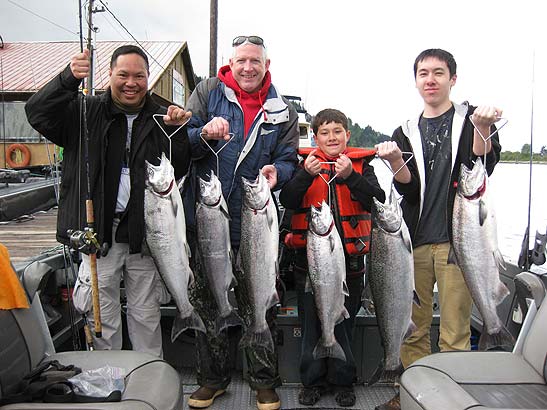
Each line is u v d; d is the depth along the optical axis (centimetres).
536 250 309
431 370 257
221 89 330
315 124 328
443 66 310
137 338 329
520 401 235
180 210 302
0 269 245
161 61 1770
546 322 262
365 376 366
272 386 327
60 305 364
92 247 291
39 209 689
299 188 312
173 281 302
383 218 302
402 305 305
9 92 1304
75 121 311
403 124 331
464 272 293
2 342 234
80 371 253
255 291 305
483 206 285
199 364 336
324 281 305
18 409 216
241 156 320
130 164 315
